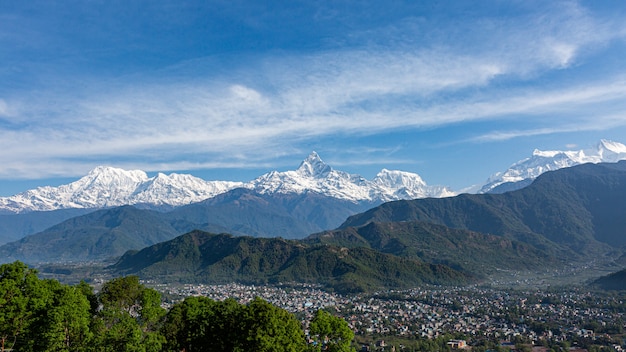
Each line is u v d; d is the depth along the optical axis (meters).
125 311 90.00
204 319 86.94
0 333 82.44
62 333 79.31
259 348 73.94
